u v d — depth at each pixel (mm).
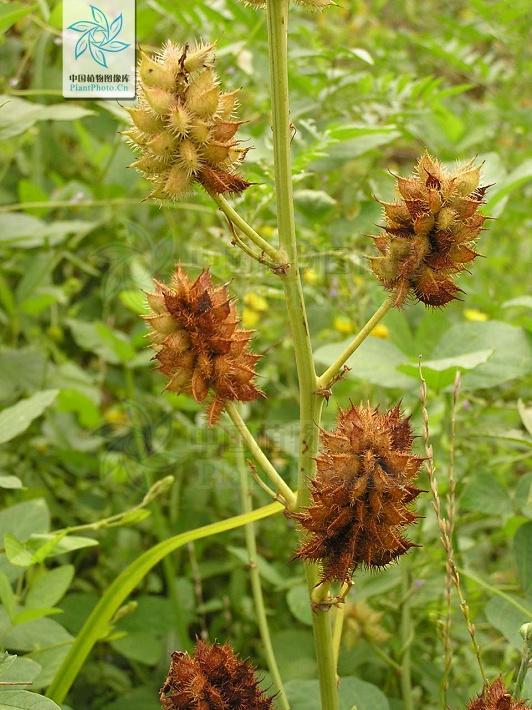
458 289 221
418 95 453
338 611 252
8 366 449
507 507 334
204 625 400
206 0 456
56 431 458
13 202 533
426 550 373
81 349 547
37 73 494
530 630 236
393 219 220
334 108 436
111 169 502
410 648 370
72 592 428
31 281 469
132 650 363
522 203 568
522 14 504
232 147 219
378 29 630
